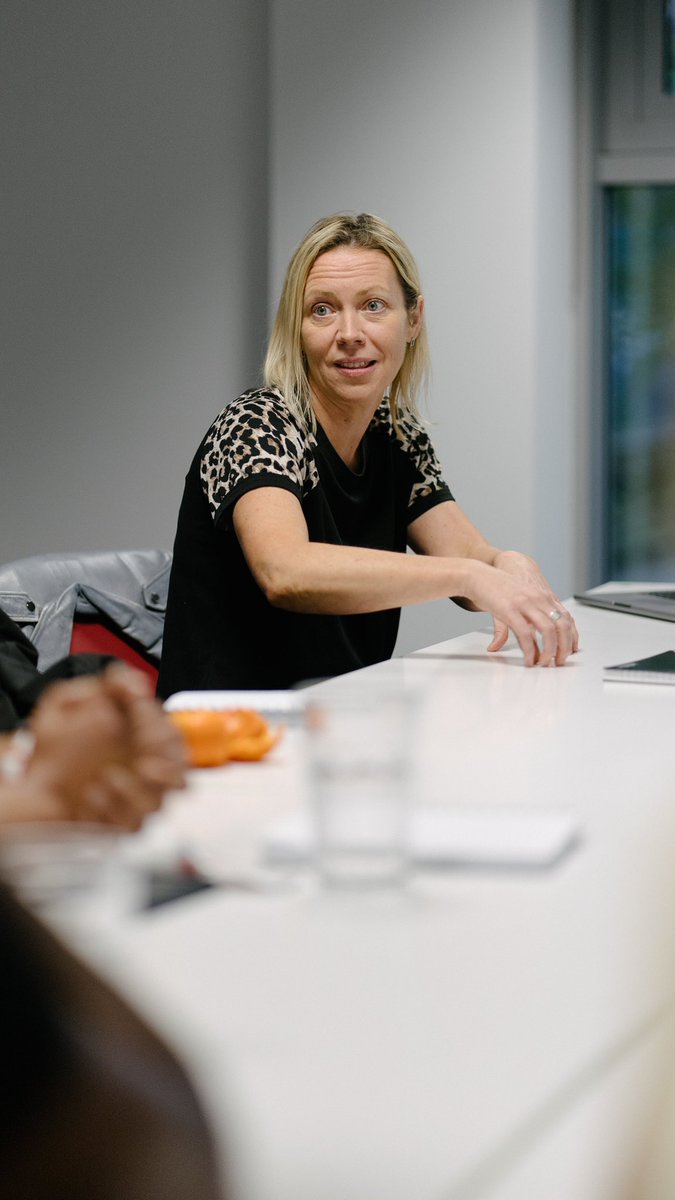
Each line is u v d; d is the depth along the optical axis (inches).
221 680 76.4
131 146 141.2
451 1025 19.5
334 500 81.4
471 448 130.0
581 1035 19.1
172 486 142.9
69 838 23.2
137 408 143.3
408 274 81.7
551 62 130.2
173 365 142.0
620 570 147.6
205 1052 17.9
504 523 129.5
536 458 129.1
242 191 138.4
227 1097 16.1
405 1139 15.8
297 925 24.1
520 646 62.0
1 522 148.1
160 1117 11.1
